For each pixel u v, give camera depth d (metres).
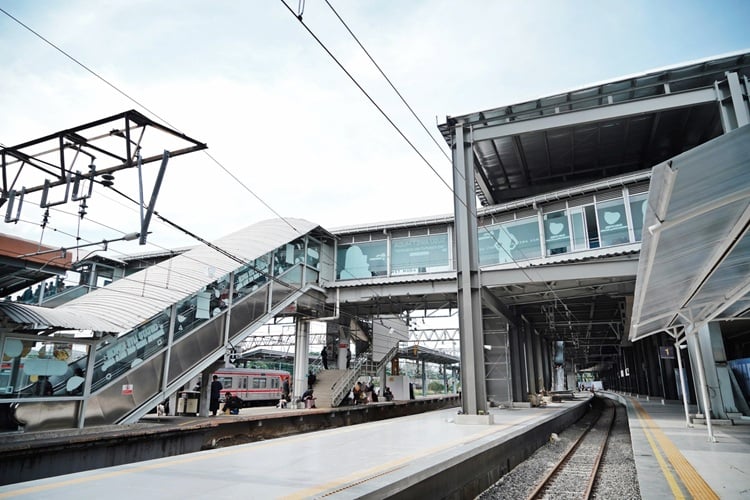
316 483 7.52
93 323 15.08
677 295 12.10
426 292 28.50
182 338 19.12
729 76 18.19
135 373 17.02
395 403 34.41
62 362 14.63
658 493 7.25
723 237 7.91
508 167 29.98
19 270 13.30
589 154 28.56
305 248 28.75
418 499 7.95
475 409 17.66
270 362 60.44
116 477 7.88
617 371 92.50
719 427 16.28
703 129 25.70
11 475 10.53
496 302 25.47
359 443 12.12
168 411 22.86
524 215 27.53
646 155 28.48
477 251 19.27
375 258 31.61
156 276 20.23
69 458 11.83
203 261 22.25
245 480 7.73
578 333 52.25
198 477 7.93
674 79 19.81
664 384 40.28
